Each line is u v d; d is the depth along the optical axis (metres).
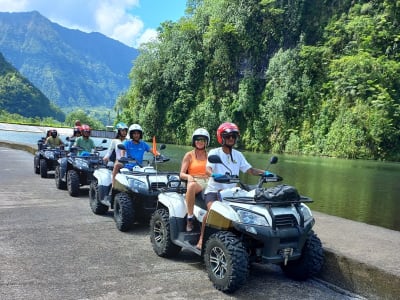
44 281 4.71
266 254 4.48
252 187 5.27
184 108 74.19
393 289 4.32
